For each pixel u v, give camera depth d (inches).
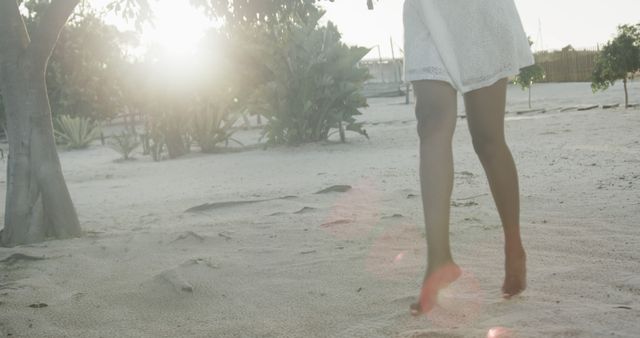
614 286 98.3
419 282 108.9
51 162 205.0
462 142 507.8
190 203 272.7
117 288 120.8
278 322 93.2
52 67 1225.4
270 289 111.7
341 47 644.7
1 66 205.6
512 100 1192.2
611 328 77.2
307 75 639.8
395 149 536.7
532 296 93.3
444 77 80.5
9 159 206.1
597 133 486.0
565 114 737.6
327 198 243.6
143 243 166.6
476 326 81.5
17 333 96.3
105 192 372.2
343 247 144.0
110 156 764.6
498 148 89.4
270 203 238.8
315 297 104.4
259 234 168.6
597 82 791.1
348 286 109.7
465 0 84.3
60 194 203.0
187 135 721.0
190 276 123.0
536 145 433.1
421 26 83.0
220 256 141.2
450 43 83.5
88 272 139.0
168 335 91.7
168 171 508.1
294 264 129.5
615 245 128.0
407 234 154.9
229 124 699.4
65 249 169.3
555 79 1792.6
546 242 134.1
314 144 650.8
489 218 171.0
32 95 204.4
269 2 267.4
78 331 96.3
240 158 577.3
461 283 104.6
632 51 750.5
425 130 81.8
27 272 142.9
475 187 253.4
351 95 645.3
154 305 108.0
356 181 319.0
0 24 204.8
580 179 251.9
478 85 85.1
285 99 650.2
